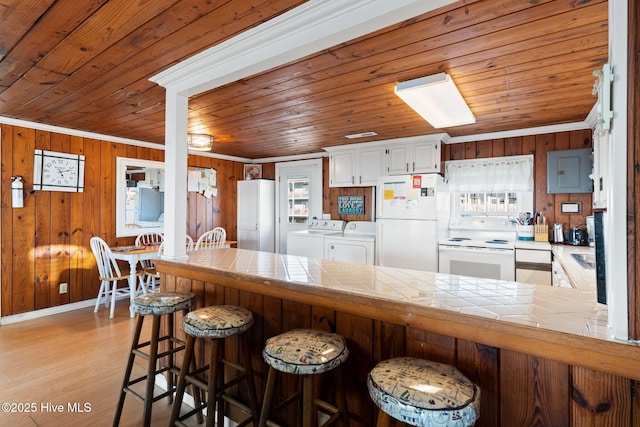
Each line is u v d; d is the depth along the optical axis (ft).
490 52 5.75
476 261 10.80
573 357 2.98
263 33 4.99
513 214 11.92
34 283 11.19
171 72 6.51
